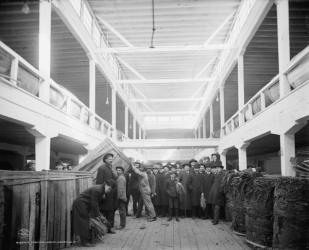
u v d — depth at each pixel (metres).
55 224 5.50
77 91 20.84
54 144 12.34
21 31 12.07
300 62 6.97
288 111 7.35
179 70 20.86
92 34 13.64
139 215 9.55
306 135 9.98
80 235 5.88
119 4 13.12
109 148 9.65
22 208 4.59
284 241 5.05
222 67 16.25
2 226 3.95
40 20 8.46
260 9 9.61
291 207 5.05
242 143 11.77
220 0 12.89
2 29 11.89
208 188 9.20
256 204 5.70
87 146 12.01
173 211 10.09
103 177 6.96
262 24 11.27
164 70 20.81
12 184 4.31
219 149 16.97
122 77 21.98
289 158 7.59
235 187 7.15
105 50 13.72
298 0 9.79
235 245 5.96
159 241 6.33
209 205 9.21
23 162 12.92
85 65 15.93
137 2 13.01
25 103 6.89
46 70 8.32
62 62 15.53
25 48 13.41
